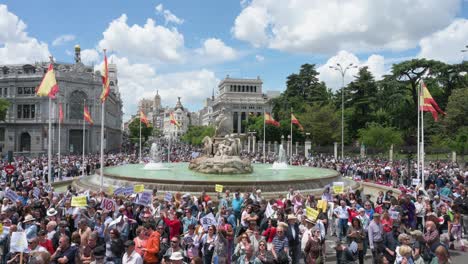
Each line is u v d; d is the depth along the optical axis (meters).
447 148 56.03
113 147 124.81
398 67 66.50
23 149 94.75
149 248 9.09
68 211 12.80
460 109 57.56
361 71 75.75
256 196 16.05
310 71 91.56
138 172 28.31
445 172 30.61
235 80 153.50
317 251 9.32
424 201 15.41
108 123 115.75
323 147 68.88
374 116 74.06
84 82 95.44
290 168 35.25
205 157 30.69
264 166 39.12
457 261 12.83
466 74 67.62
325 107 72.06
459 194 18.45
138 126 132.12
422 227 15.18
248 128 99.00
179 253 8.25
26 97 92.88
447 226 14.70
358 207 14.03
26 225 10.67
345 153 67.25
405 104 68.12
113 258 9.13
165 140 183.88
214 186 20.62
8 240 10.00
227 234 10.06
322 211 13.45
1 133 94.81
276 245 9.45
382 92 69.44
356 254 10.95
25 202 14.98
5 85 94.38
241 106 147.62
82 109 96.06
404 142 64.00
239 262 9.17
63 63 104.31
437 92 67.44
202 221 11.02
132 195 16.20
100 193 15.91
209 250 10.11
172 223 11.20
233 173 27.00
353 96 75.69
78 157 53.78
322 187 23.03
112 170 30.39
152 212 12.99
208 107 199.25
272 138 78.06
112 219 11.54
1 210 12.68
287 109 85.12
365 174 35.22
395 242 10.53
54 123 89.81
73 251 8.70
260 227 11.80
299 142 75.44
